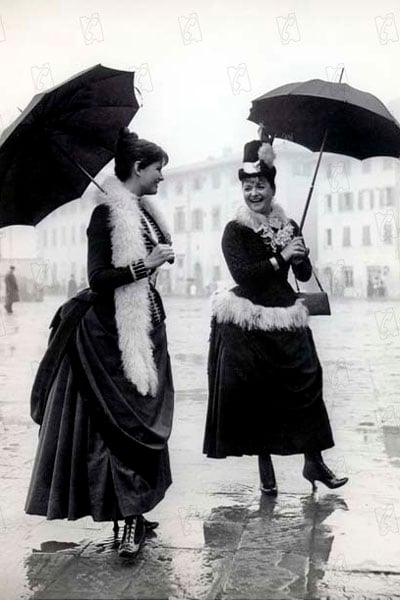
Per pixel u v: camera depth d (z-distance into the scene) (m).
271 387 3.89
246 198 3.98
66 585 2.91
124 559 3.16
